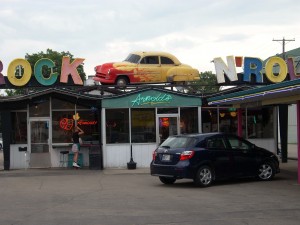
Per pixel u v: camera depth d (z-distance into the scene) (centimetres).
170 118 2245
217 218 943
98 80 2305
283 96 1567
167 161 1470
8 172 2047
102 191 1388
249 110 2409
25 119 2262
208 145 1484
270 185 1488
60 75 2248
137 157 2212
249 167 1567
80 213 1019
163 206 1098
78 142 2189
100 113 2236
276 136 2434
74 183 1612
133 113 2222
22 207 1106
